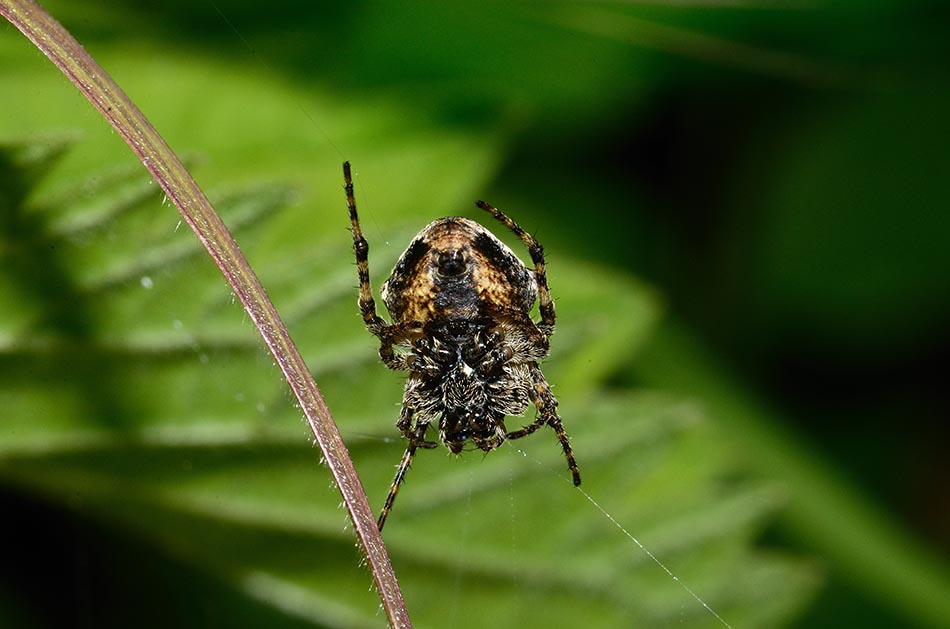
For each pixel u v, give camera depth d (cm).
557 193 15
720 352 15
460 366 12
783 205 15
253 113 14
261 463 13
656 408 14
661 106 15
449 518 13
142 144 12
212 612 14
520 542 13
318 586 13
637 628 13
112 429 13
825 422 15
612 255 15
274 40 14
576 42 14
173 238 13
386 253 13
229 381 13
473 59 14
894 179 15
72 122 13
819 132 15
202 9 14
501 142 14
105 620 14
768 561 14
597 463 13
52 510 14
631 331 14
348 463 12
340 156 14
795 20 14
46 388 13
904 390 15
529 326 13
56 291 13
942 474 15
